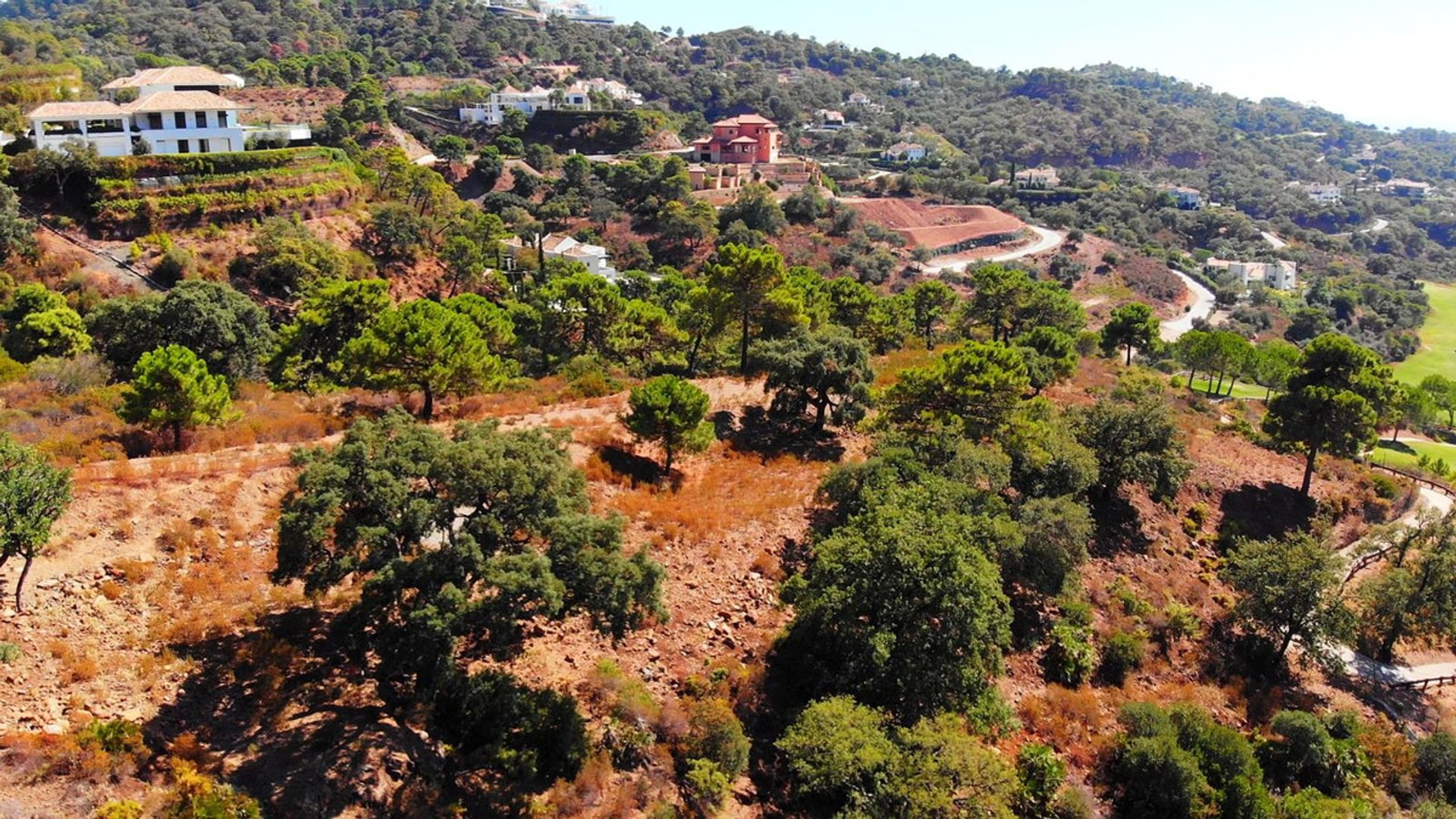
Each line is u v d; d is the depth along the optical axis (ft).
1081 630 97.40
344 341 153.99
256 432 101.35
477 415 121.39
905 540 77.15
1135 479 121.29
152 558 70.54
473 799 56.95
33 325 143.95
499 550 63.57
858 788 64.49
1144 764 78.38
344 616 61.72
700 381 154.10
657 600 65.16
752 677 75.92
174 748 53.11
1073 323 203.82
